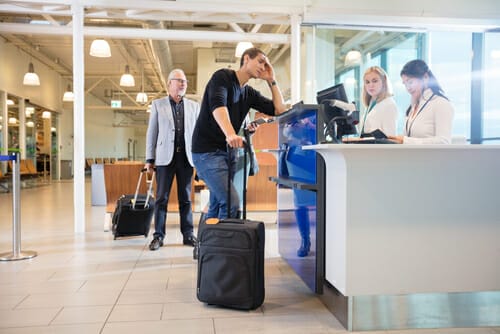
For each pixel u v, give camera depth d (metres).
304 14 4.72
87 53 11.46
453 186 1.94
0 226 4.76
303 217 2.44
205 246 2.14
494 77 5.62
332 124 2.16
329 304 2.10
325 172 2.15
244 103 2.74
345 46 6.73
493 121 5.64
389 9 4.84
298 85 4.84
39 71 12.63
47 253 3.35
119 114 22.88
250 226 2.10
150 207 3.91
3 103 10.12
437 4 4.87
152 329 1.85
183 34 5.49
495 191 1.97
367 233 1.88
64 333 1.81
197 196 5.75
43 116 13.41
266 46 9.25
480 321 1.97
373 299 1.88
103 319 1.97
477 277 1.96
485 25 4.93
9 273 2.76
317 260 2.17
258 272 2.10
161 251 3.43
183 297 2.29
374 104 2.77
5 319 1.96
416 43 6.40
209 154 2.63
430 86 2.52
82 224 4.28
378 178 1.88
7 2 4.27
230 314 2.04
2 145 10.12
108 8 4.52
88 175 16.91
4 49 10.12
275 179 2.96
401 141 2.17
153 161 3.63
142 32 5.41
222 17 4.91
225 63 10.77
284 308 2.13
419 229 1.92
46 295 2.32
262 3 4.68
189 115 3.54
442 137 2.32
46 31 5.27
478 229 1.96
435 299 1.94
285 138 2.88
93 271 2.82
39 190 10.13
